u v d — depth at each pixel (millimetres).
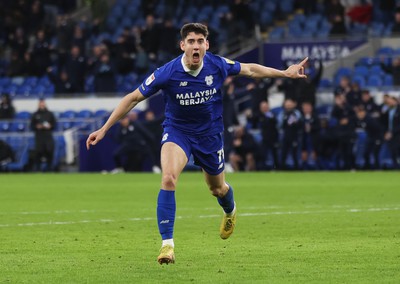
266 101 78875
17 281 23656
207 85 26922
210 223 37906
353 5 95875
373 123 75062
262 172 75188
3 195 54188
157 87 26812
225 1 98625
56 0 105812
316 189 56094
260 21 95500
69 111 88438
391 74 84875
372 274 24359
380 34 91000
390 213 41156
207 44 26734
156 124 79375
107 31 100625
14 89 94500
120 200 50312
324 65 85812
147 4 98438
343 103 75812
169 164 26359
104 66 89062
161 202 25562
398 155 75688
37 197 52594
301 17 94000
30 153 84250
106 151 82000
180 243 31297
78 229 36062
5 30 101062
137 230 35688
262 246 30297
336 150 76625
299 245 30438
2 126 86250
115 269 25547
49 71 90938
